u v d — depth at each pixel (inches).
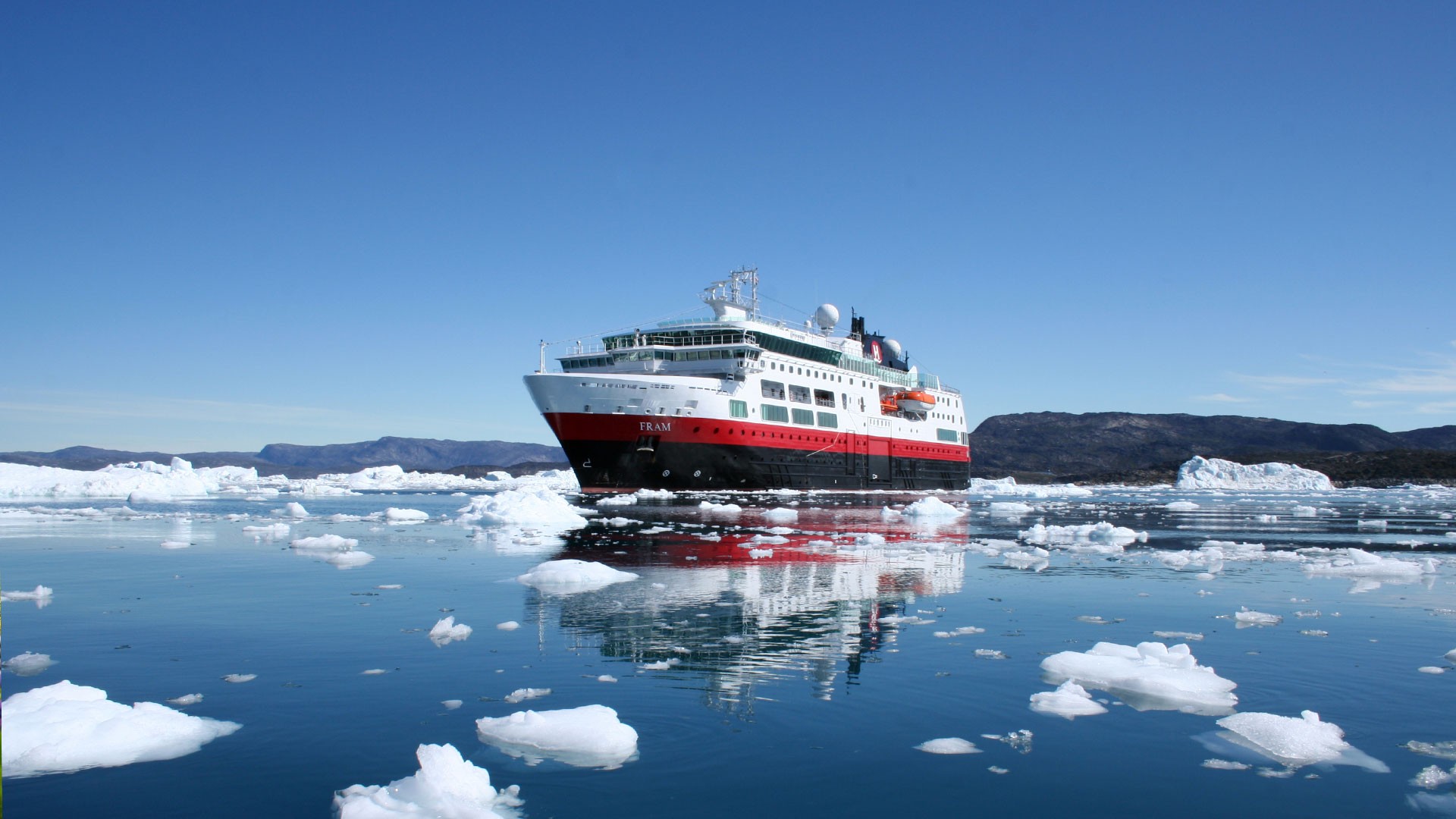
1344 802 264.2
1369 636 500.7
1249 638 494.3
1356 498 3459.6
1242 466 5477.4
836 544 1012.5
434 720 335.9
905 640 479.8
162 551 933.8
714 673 406.0
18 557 876.6
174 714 323.0
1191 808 259.0
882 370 2891.2
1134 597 641.6
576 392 2114.9
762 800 262.4
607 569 722.8
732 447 2213.3
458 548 970.1
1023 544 1059.9
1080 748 310.8
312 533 1187.3
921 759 298.7
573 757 297.4
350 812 237.0
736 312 2396.7
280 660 429.4
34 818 242.2
